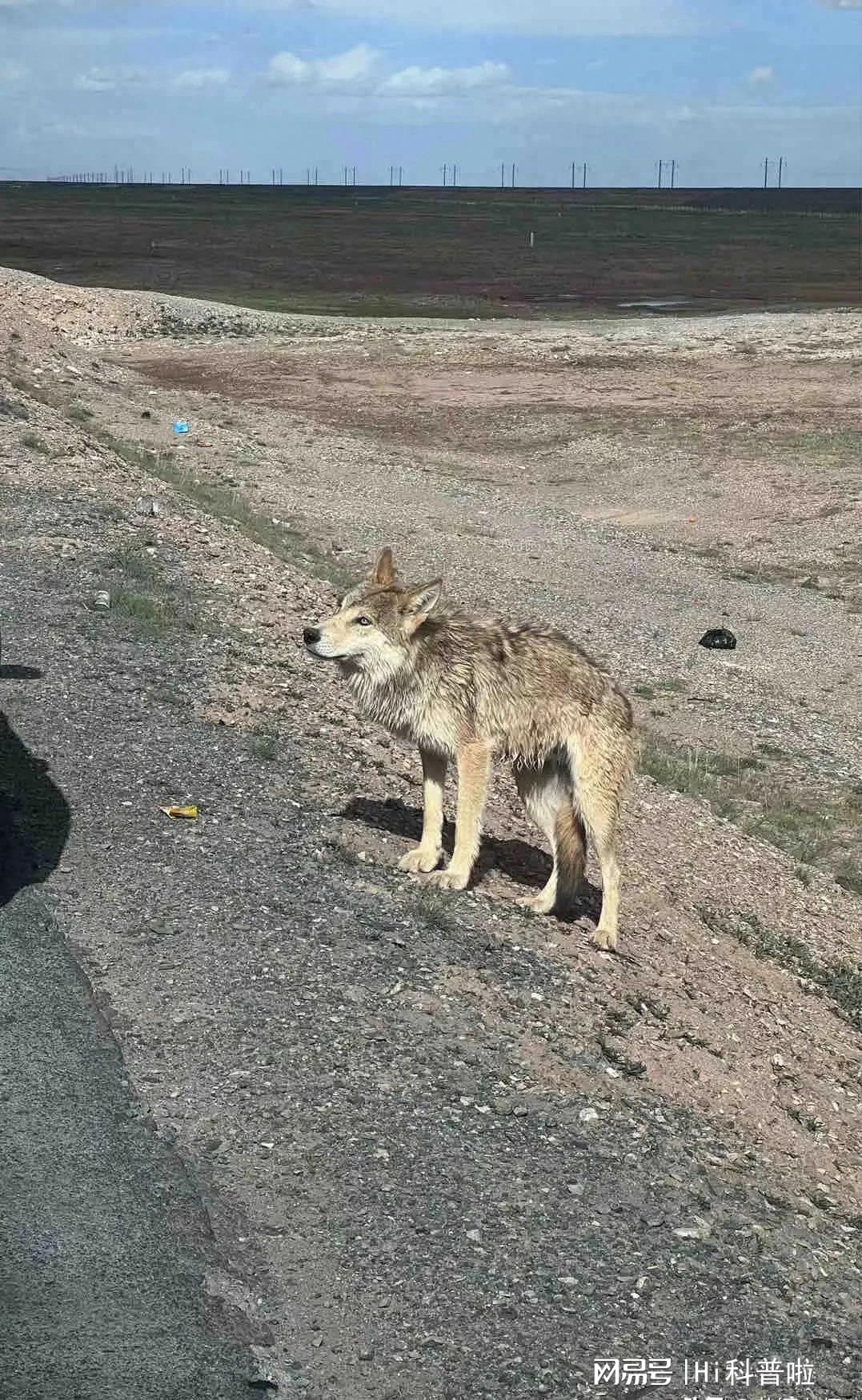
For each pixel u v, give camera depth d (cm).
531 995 438
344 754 593
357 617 466
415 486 1742
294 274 4778
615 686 501
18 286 2873
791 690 1087
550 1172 360
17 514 869
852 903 672
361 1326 307
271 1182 339
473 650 478
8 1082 358
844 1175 425
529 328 3073
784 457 1952
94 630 672
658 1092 417
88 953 411
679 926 554
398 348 2769
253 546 1006
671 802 718
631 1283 330
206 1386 290
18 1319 298
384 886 477
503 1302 318
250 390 2358
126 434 1739
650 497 1783
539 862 562
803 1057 487
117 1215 324
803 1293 346
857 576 1452
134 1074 367
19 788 498
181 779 526
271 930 435
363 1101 369
